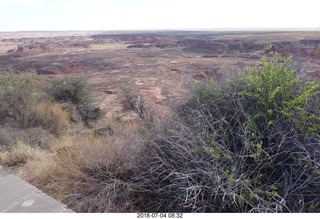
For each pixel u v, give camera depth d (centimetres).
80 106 1077
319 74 368
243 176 253
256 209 238
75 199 306
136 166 321
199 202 262
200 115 310
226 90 351
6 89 795
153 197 302
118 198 305
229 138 304
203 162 264
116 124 853
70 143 527
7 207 277
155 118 424
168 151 311
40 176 374
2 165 444
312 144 267
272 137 278
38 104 855
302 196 246
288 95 309
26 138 591
